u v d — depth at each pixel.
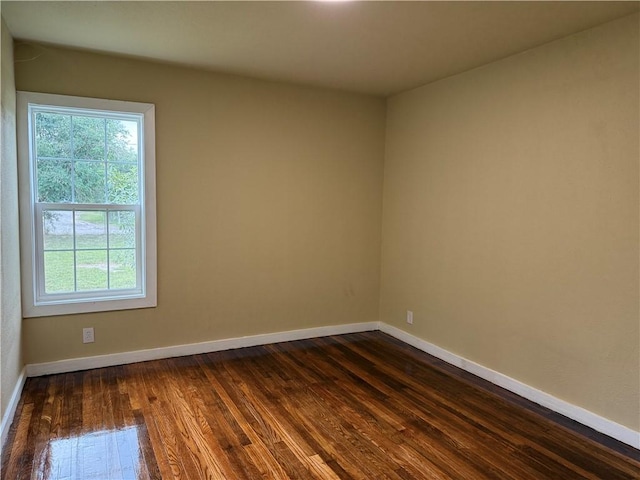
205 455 2.31
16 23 2.66
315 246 4.27
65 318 3.30
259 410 2.82
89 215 3.39
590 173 2.63
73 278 3.38
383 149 4.50
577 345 2.73
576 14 2.42
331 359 3.77
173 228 3.63
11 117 2.78
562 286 2.81
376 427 2.64
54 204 3.26
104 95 3.30
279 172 4.02
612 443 2.49
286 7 2.40
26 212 3.08
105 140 3.42
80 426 2.57
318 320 4.36
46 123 3.22
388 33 2.74
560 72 2.79
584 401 2.70
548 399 2.91
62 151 3.28
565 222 2.78
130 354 3.55
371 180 4.48
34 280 3.20
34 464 2.20
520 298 3.09
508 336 3.19
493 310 3.30
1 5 2.39
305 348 4.04
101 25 2.69
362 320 4.59
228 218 3.84
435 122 3.83
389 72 3.58
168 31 2.78
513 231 3.12
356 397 3.04
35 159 3.18
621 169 2.48
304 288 4.25
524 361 3.07
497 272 3.26
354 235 4.45
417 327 4.11
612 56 2.51
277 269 4.11
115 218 3.49
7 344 2.49
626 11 2.38
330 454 2.35
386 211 4.51
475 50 3.02
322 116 4.17
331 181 4.28
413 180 4.11
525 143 3.03
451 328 3.71
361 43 2.93
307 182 4.16
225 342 3.93
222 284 3.87
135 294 3.58
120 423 2.61
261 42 2.95
